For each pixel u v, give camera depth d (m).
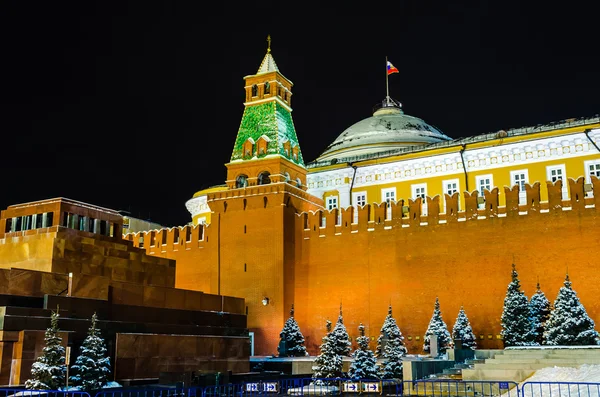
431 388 25.84
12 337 27.80
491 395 22.36
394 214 43.50
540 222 38.81
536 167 45.81
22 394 24.11
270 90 49.28
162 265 39.34
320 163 54.66
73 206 35.41
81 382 27.45
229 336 38.41
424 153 49.78
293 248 46.31
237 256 46.50
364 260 43.75
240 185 48.22
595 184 37.75
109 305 32.44
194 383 29.38
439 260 41.28
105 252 36.00
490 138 48.34
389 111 62.41
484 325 38.97
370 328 42.38
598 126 44.12
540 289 37.50
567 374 23.27
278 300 44.31
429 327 37.84
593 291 36.47
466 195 41.41
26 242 34.34
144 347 32.69
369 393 27.06
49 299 29.73
